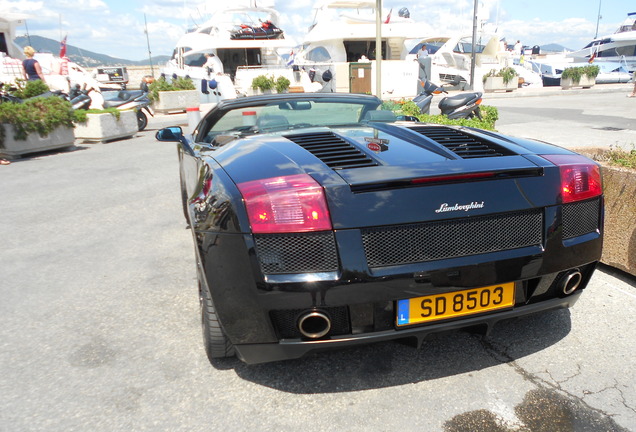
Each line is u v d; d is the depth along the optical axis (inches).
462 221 75.9
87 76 772.0
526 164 82.8
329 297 71.7
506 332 105.3
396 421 79.3
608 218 132.1
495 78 918.4
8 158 378.6
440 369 93.0
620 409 80.1
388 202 72.9
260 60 873.5
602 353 96.3
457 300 78.4
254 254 71.8
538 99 791.1
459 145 94.0
